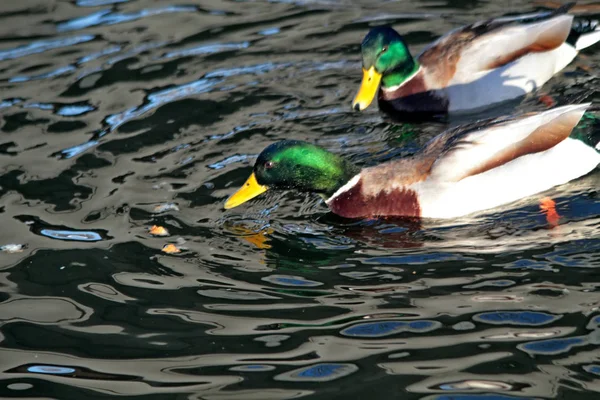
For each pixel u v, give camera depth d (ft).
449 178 37.88
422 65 48.60
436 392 27.99
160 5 59.36
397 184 38.78
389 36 47.78
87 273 35.06
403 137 45.60
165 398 28.45
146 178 41.78
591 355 28.96
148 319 32.24
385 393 28.12
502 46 47.78
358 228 38.17
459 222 37.73
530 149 38.50
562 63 49.26
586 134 39.88
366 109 48.80
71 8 59.41
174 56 53.42
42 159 43.75
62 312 32.91
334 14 57.21
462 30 49.78
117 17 58.18
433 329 30.76
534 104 46.91
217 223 38.47
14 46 55.42
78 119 47.50
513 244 35.58
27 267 35.55
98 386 29.17
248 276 34.60
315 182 39.47
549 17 49.57
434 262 34.81
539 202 38.32
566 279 32.94
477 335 30.30
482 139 38.47
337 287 33.58
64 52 54.44
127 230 37.81
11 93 50.44
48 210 39.45
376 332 30.83
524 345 29.66
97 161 43.39
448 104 47.85
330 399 28.02
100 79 51.44
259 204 40.34
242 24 56.59
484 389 27.96
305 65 52.13
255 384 28.84
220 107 48.24
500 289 32.68
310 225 38.60
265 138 45.29
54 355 30.76
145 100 49.11
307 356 29.94
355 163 43.01
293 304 32.68
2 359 30.66
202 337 31.17
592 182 39.22
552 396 27.48
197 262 35.60
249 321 31.89
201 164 42.93
